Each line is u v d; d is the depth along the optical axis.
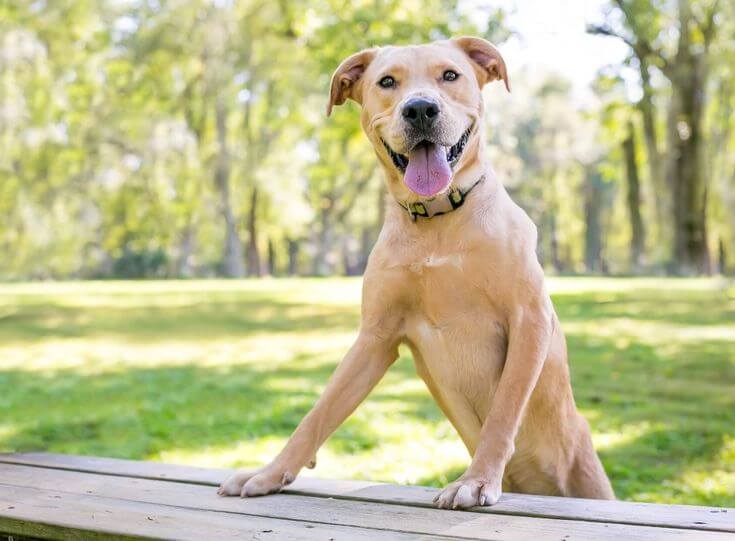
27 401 8.02
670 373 8.89
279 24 25.64
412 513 2.56
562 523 2.39
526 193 57.56
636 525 2.35
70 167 41.88
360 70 3.45
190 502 2.77
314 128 32.41
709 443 5.86
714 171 35.69
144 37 37.94
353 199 46.34
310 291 26.64
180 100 40.84
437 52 3.22
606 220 64.38
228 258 43.75
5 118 38.47
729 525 2.30
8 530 2.68
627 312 16.08
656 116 34.66
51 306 21.20
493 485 2.65
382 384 8.69
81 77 40.41
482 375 3.04
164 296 24.95
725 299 19.06
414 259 3.00
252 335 13.80
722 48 28.38
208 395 8.12
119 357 11.40
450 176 2.93
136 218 44.78
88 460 3.45
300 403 7.55
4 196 40.81
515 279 2.93
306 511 2.62
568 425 3.27
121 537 2.47
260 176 42.88
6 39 36.44
